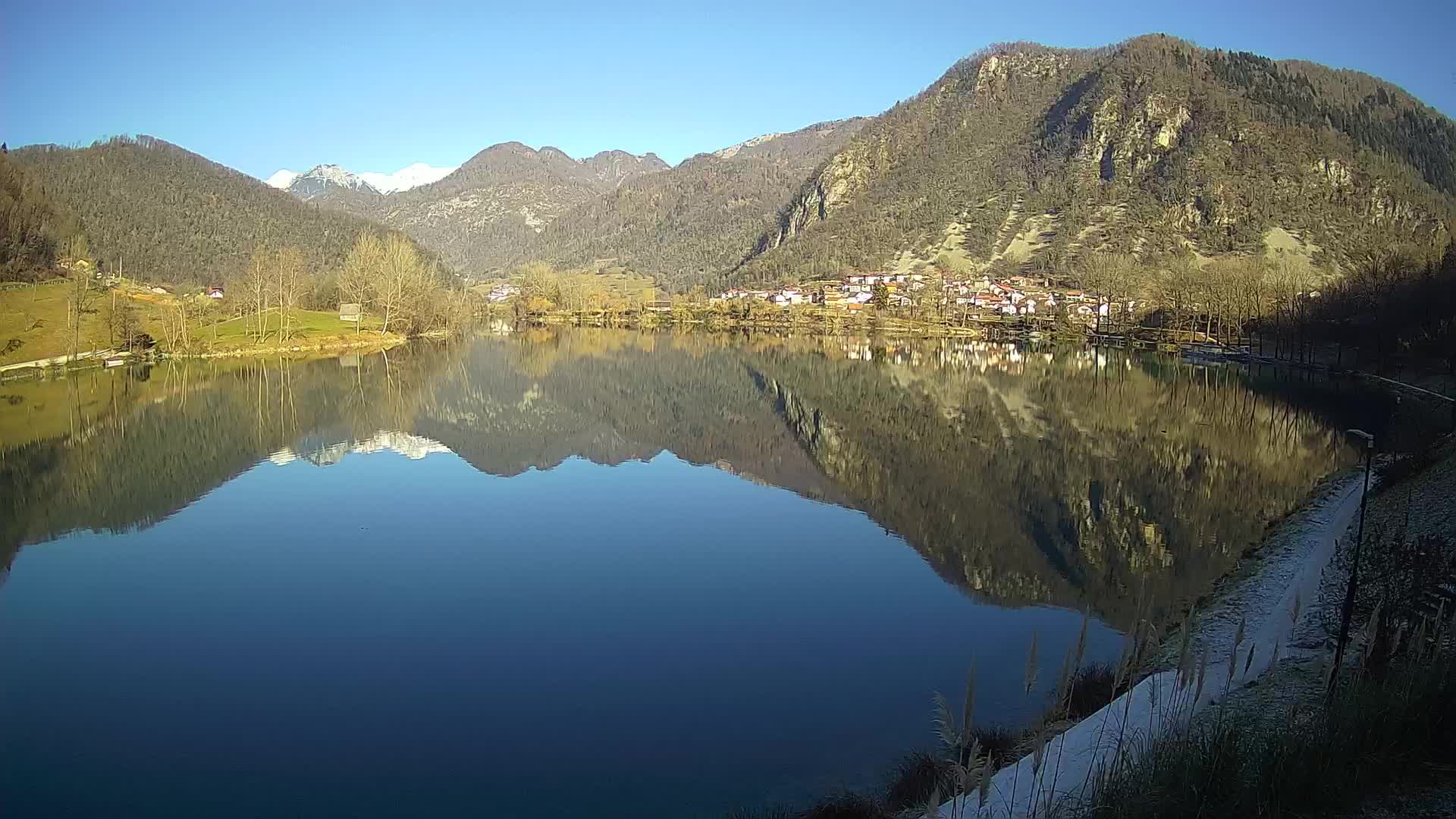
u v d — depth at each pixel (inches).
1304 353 3585.1
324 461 1823.3
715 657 813.9
